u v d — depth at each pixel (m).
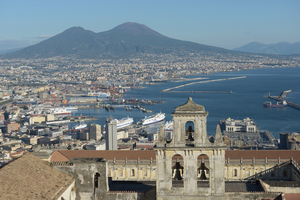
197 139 74.56
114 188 87.50
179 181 78.12
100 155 125.69
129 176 123.75
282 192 78.12
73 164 81.44
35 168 79.50
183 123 74.56
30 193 70.62
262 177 120.00
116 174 123.88
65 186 78.12
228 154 123.00
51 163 83.38
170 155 75.12
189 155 74.94
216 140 74.56
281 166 119.19
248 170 120.19
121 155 125.38
